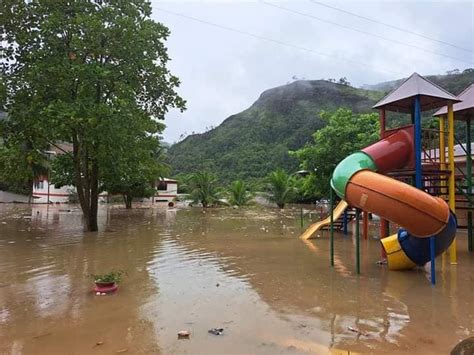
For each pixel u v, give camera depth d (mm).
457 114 12109
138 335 5121
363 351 4641
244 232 17469
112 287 7254
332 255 9945
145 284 7863
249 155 82375
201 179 41875
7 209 31312
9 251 11727
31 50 14961
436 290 7562
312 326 5496
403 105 10945
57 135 15617
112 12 15211
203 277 8539
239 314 6012
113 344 4832
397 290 7543
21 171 17078
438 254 8797
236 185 43250
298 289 7570
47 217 24109
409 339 5023
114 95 16328
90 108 14070
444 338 5062
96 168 17453
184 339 4988
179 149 103500
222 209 37469
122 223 21453
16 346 4777
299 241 14586
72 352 4598
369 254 11742
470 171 12219
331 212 10133
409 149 9859
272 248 12812
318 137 22531
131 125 15109
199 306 6410
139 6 17062
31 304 6477
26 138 15531
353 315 6008
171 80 18203
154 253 11594
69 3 15305
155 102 18469
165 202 50938
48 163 33156
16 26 14984
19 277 8391
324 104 105875
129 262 10156
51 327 5418
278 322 5656
